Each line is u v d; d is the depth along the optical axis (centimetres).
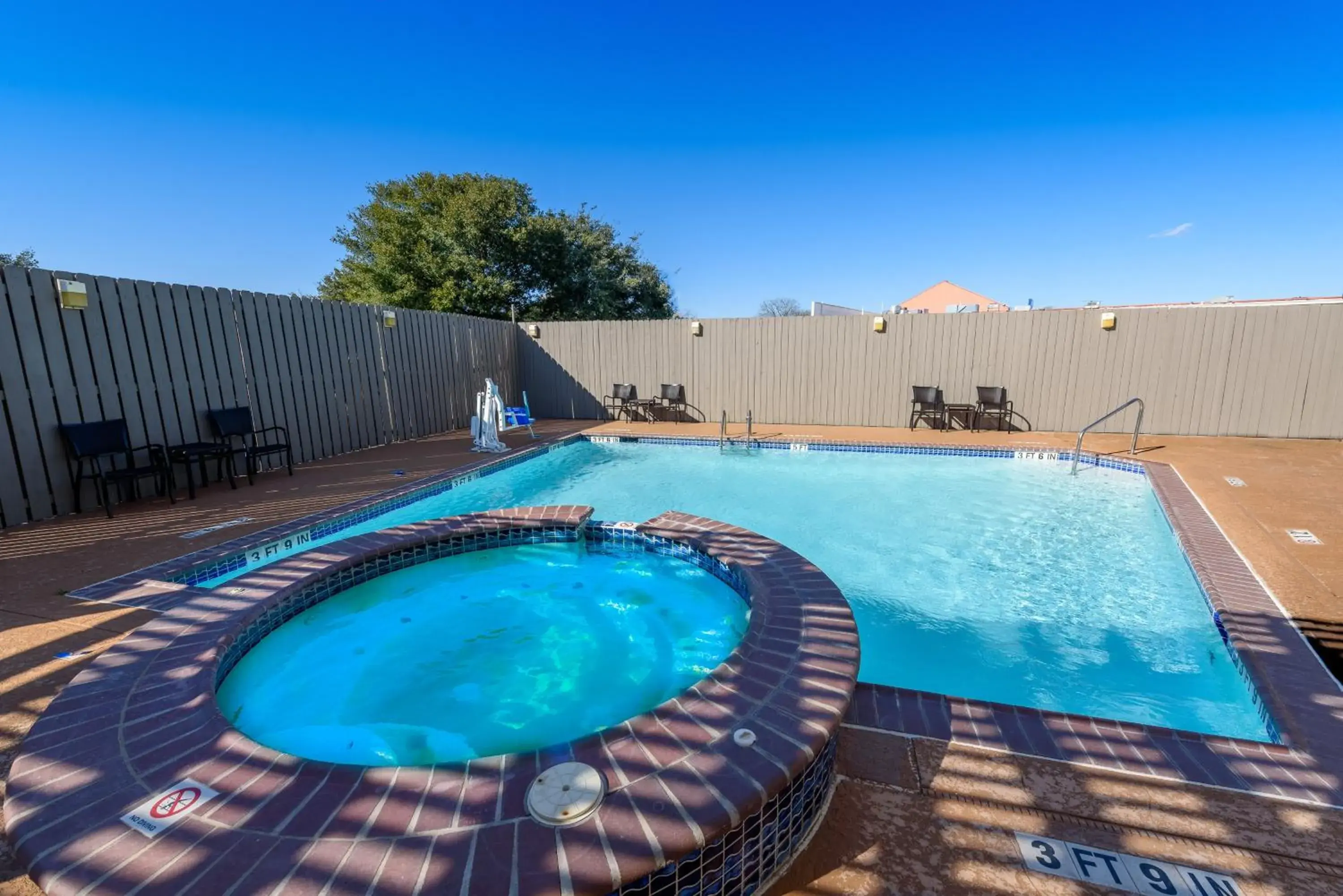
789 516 577
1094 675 299
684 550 365
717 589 339
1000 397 913
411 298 1830
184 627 243
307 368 734
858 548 488
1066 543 484
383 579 347
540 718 259
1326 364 786
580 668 296
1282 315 794
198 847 122
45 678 236
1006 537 504
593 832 122
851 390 1015
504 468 743
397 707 264
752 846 138
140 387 544
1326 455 698
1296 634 263
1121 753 181
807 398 1043
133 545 409
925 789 168
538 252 1898
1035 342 906
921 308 3014
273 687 269
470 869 114
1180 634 337
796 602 254
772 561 313
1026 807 160
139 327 543
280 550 429
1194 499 502
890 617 368
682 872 126
